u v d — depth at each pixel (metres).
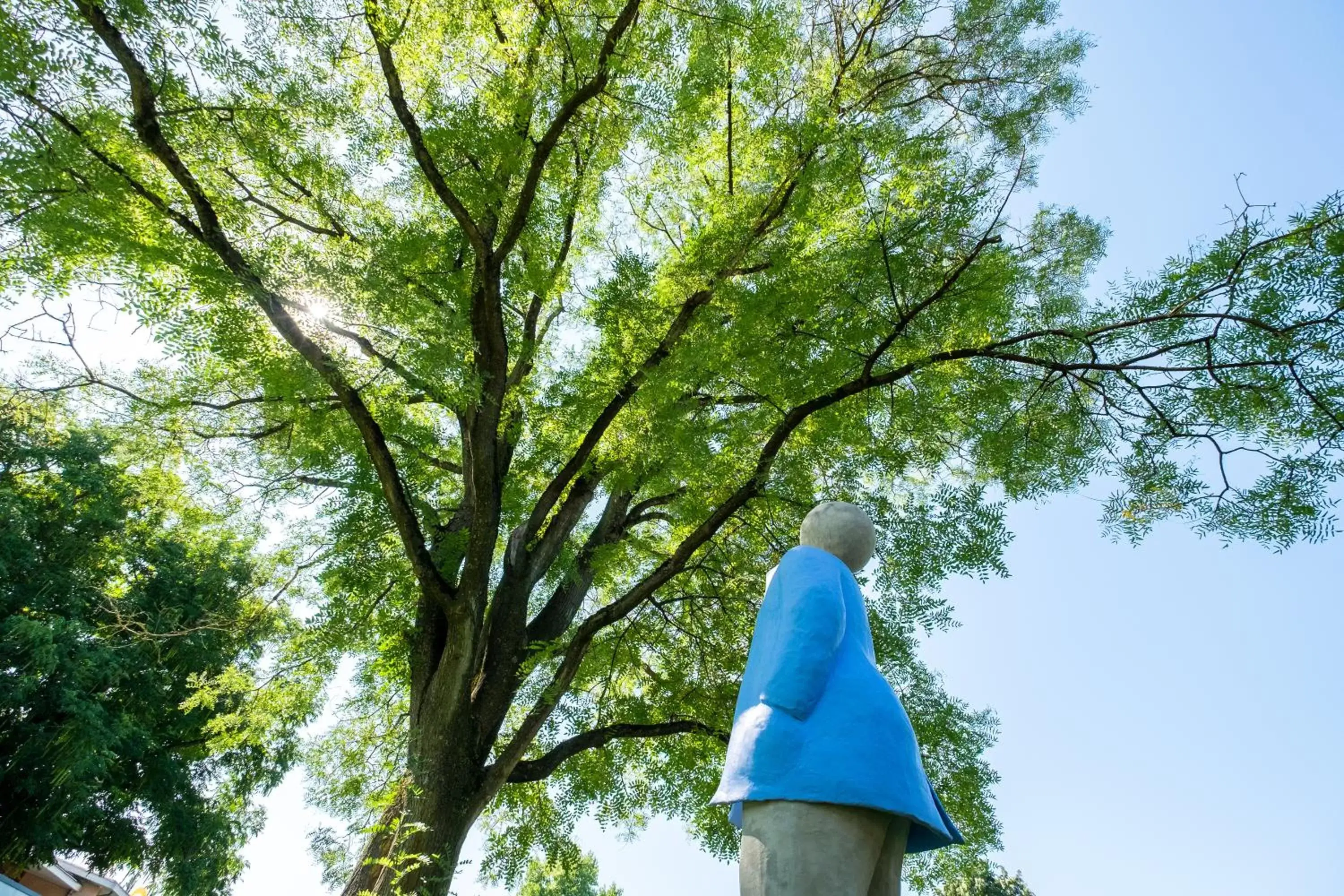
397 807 6.66
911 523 6.83
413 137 6.61
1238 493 5.99
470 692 7.19
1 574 13.70
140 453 8.83
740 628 8.20
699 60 7.16
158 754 15.80
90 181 5.55
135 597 15.20
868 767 2.07
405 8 6.64
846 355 6.59
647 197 9.62
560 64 7.14
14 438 14.28
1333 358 5.49
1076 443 6.82
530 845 8.97
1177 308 5.84
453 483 9.81
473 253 7.93
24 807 14.06
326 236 7.39
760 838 2.07
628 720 7.95
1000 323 7.02
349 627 8.16
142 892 15.00
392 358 6.64
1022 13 8.97
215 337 5.71
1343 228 5.20
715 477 7.29
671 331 7.41
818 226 7.70
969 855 8.05
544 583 10.07
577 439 8.36
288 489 9.30
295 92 6.22
